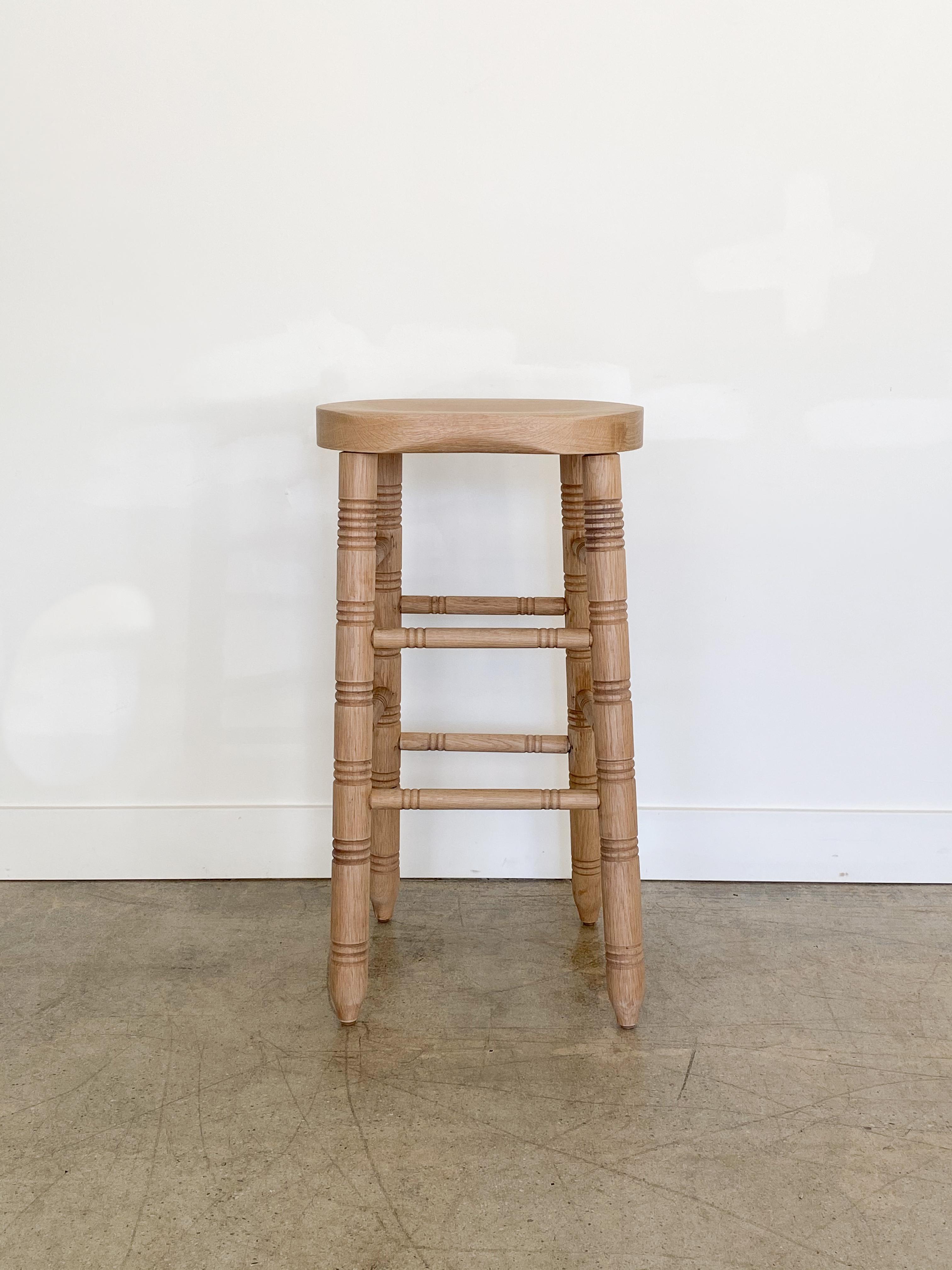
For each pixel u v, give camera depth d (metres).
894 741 1.80
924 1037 1.37
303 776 1.83
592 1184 1.10
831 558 1.76
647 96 1.67
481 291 1.72
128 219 1.71
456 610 1.57
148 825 1.83
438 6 1.65
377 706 1.60
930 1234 1.04
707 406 1.73
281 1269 0.99
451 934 1.64
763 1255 1.01
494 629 1.35
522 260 1.71
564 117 1.68
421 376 1.74
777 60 1.65
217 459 1.76
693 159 1.68
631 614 1.79
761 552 1.76
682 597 1.78
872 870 1.82
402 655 1.80
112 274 1.72
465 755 1.81
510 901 1.76
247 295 1.72
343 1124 1.20
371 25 1.66
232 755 1.83
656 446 1.75
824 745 1.81
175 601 1.79
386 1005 1.44
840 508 1.75
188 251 1.71
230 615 1.80
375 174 1.69
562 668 1.80
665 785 1.82
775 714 1.80
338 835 1.36
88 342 1.73
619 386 1.73
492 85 1.67
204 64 1.67
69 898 1.77
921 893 1.79
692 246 1.70
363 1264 1.00
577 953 1.58
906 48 1.64
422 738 1.43
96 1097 1.24
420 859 1.85
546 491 1.77
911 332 1.70
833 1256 1.01
